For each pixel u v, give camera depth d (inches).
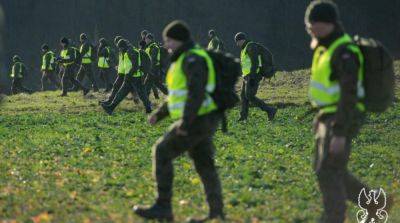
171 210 882.1
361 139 1766.7
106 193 1063.6
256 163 1364.4
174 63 844.6
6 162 1359.5
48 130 1903.3
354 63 743.1
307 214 940.0
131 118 2209.6
